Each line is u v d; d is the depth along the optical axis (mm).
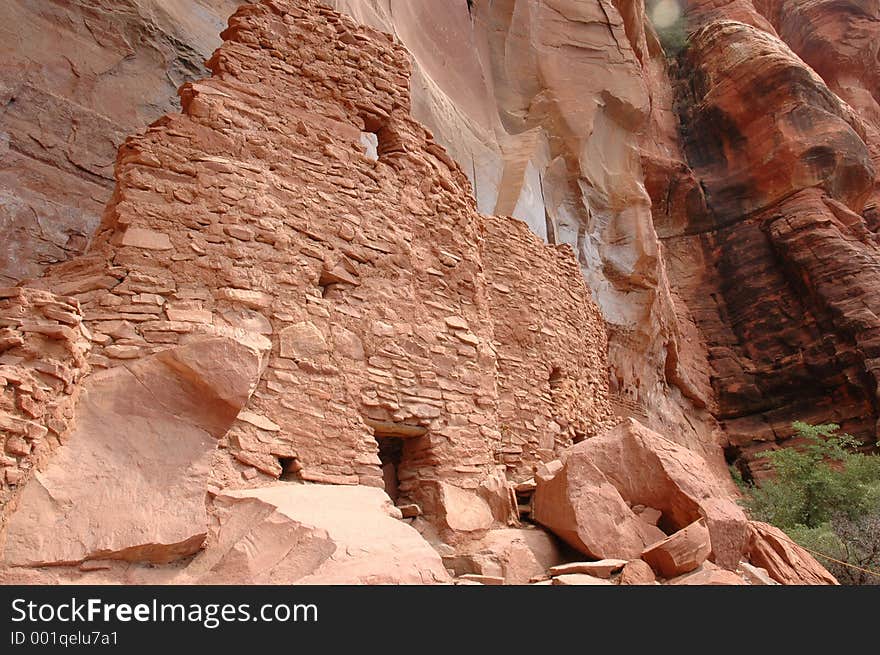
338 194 5844
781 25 37125
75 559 3324
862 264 21406
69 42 7934
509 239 9305
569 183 16594
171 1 9203
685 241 25250
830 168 23562
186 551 3713
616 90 18047
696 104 27344
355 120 6336
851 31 34156
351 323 5500
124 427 3912
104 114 7996
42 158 7281
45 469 3500
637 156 18828
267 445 4582
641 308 17344
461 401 6105
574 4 18484
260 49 5957
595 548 5156
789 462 13453
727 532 5273
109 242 4703
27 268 6805
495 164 14562
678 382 20359
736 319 23531
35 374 3521
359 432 5176
